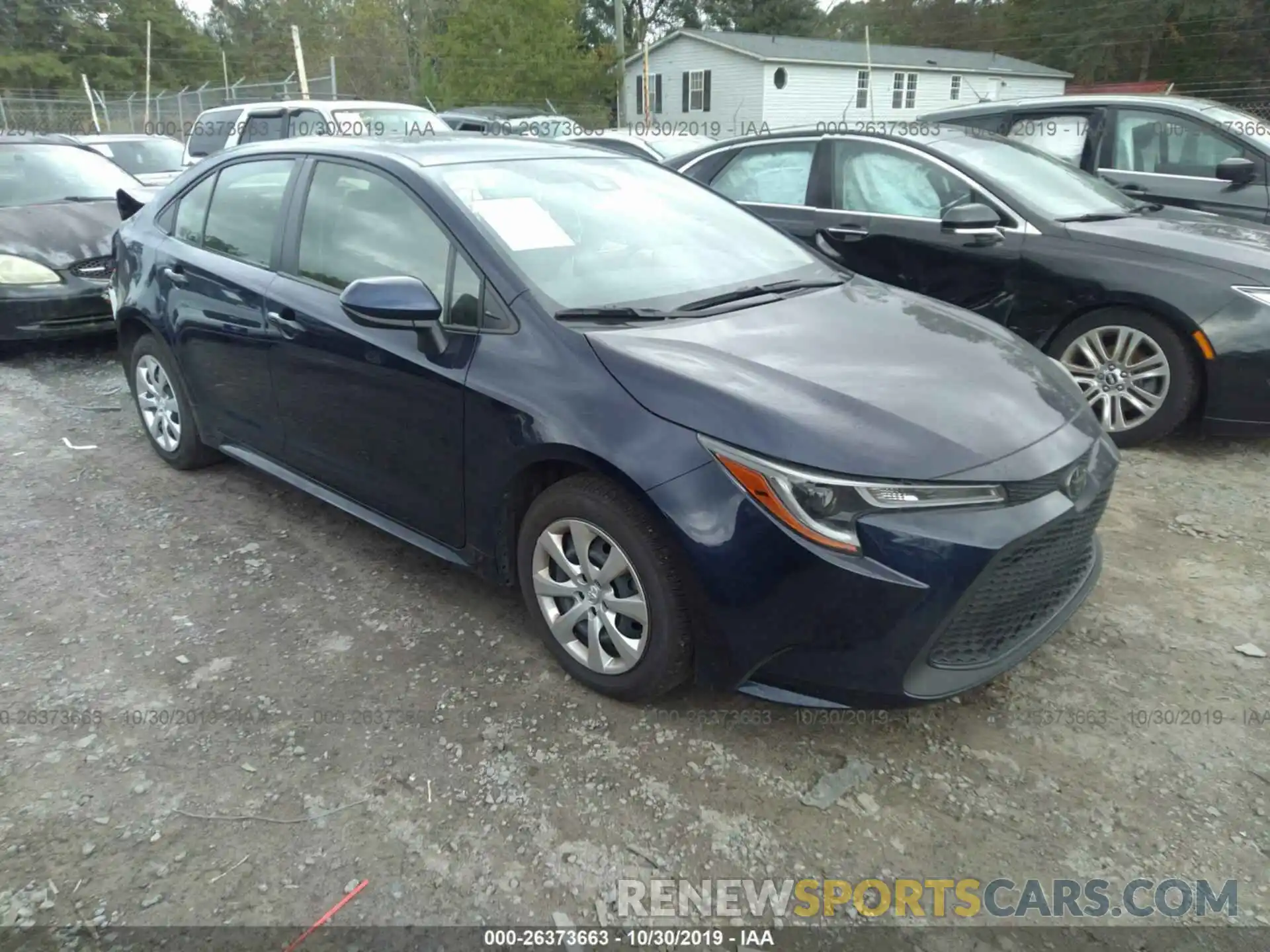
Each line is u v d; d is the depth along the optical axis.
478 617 3.39
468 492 3.11
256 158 4.15
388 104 11.74
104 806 2.49
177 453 4.67
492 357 2.97
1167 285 4.63
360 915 2.17
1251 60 37.00
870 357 2.90
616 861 2.33
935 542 2.39
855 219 5.73
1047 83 38.62
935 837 2.40
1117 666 3.08
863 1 56.91
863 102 34.84
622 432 2.63
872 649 2.44
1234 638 3.23
